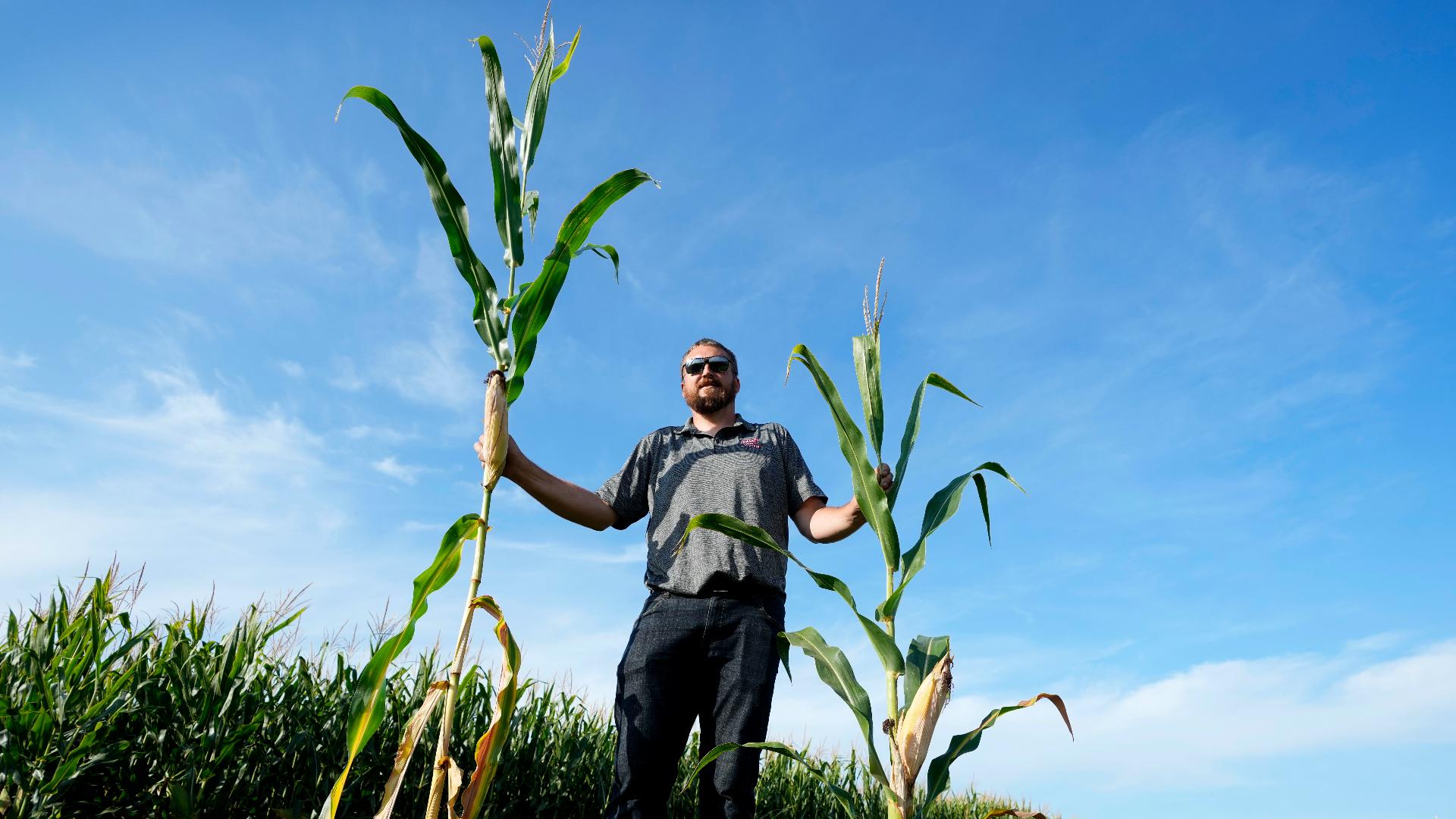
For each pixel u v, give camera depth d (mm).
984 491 2582
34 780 2281
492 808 3467
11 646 2609
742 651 2816
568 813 4027
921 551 2357
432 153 2387
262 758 2889
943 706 2117
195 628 2982
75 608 2771
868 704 2258
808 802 5496
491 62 2484
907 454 2496
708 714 2928
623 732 2805
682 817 4688
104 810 2521
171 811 2547
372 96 2303
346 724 3121
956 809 6645
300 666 3150
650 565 3027
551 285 2371
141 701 2697
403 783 3215
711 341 3330
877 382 2559
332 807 2074
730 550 2902
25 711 2348
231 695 2701
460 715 3434
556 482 2871
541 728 3936
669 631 2855
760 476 3049
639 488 3236
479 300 2365
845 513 2885
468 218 2389
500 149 2445
